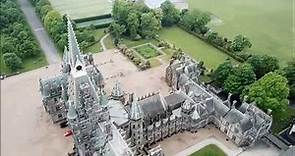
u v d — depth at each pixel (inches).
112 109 5693.9
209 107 6432.1
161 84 7741.1
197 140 6254.9
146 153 5974.4
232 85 6978.4
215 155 5930.1
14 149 6023.6
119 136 5098.4
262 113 6038.4
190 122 6289.4
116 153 4783.5
